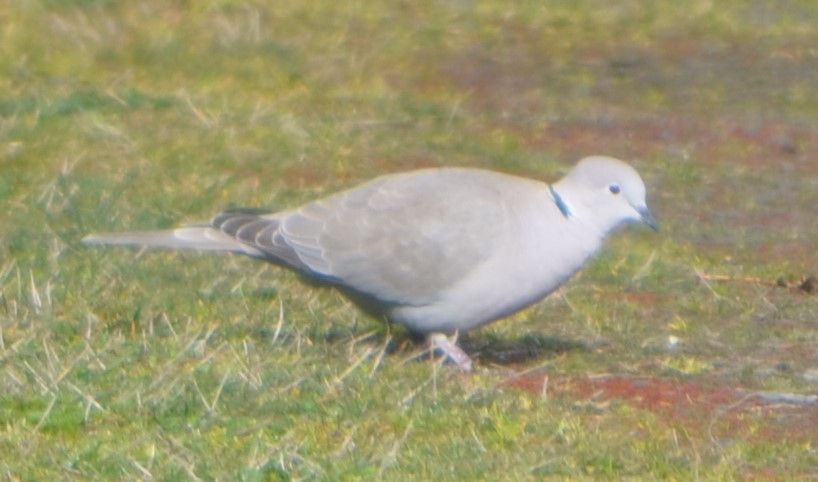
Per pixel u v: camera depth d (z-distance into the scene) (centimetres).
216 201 1459
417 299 1074
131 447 898
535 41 2159
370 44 2078
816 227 1530
